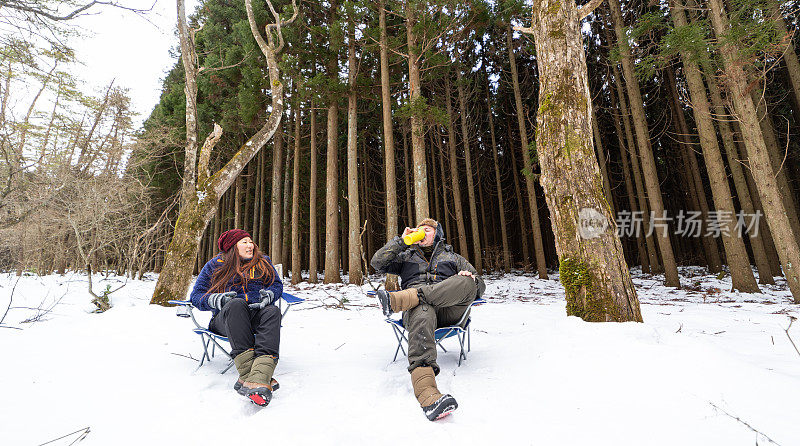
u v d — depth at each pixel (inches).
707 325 156.3
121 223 426.6
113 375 90.3
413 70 407.8
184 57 224.5
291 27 488.4
